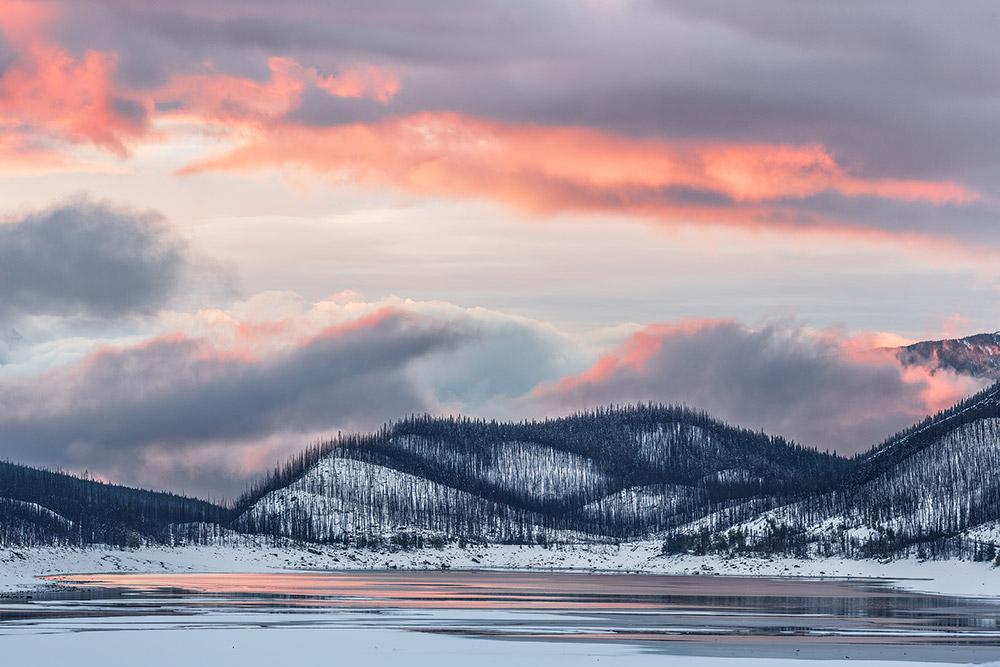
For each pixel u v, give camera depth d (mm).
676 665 149125
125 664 147625
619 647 166250
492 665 148750
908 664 150250
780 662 151625
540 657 155375
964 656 158250
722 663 150625
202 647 162000
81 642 165625
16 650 157500
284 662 150000
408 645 166625
